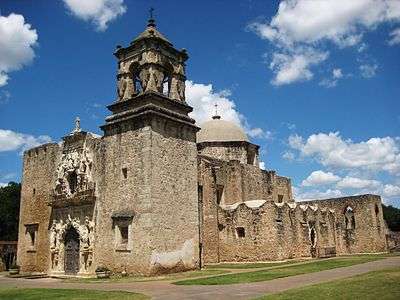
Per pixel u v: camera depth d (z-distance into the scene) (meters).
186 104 34.38
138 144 30.92
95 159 33.59
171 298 17.67
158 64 32.91
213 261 39.03
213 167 42.41
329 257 43.94
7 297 20.61
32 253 37.50
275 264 35.75
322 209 49.62
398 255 43.72
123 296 19.06
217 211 40.97
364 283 18.36
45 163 38.44
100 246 31.55
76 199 33.53
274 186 50.62
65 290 22.56
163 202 30.33
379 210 55.72
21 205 39.97
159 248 29.30
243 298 16.77
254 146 52.38
